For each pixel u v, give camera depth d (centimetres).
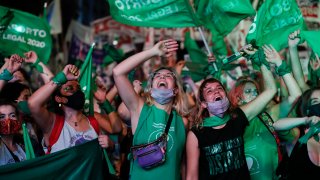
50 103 571
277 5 580
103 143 513
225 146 512
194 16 628
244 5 609
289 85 541
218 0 620
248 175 516
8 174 476
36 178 487
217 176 510
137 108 522
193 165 516
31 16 636
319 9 745
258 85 599
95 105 680
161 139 501
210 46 970
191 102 709
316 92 535
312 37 564
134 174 509
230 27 625
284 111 552
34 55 599
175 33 1063
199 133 515
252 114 533
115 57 750
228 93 594
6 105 512
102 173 517
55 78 502
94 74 748
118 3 616
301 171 498
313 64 671
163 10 628
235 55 562
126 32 1203
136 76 901
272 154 549
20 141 539
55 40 1144
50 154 493
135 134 511
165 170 501
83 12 1348
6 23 622
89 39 1129
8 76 518
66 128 527
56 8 1109
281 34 585
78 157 504
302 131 555
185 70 781
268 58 543
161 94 511
